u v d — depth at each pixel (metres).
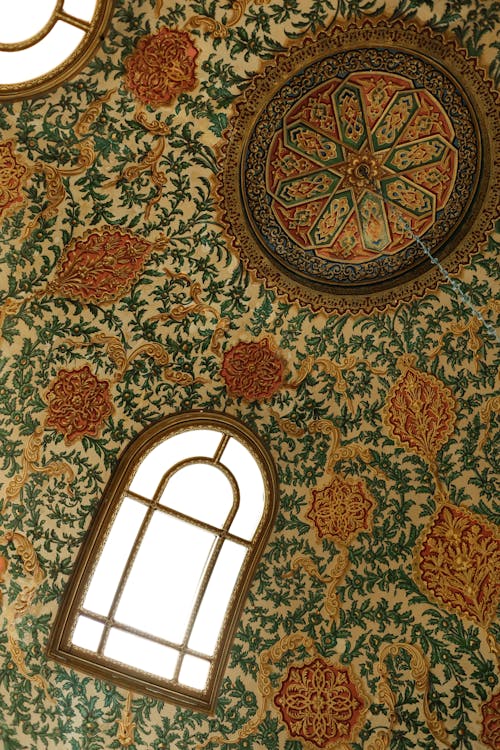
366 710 6.67
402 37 6.06
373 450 6.98
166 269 6.68
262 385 6.93
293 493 6.95
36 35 5.80
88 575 6.46
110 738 6.28
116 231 6.53
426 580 6.86
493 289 6.77
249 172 6.54
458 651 6.73
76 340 6.54
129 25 5.91
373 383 7.00
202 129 6.38
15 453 6.34
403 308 6.91
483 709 6.61
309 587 6.87
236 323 6.87
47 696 6.18
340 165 6.55
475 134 6.34
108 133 6.27
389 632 6.81
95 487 6.56
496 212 6.53
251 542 6.91
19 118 6.08
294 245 6.79
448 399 6.96
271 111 6.36
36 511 6.39
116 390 6.66
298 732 6.61
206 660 6.73
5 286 6.30
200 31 6.03
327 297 6.91
